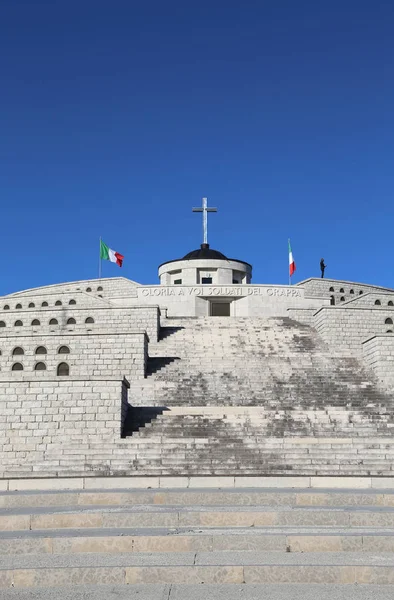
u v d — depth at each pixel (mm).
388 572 10320
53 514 13320
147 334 38781
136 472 22844
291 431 25812
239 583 10336
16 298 56906
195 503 15227
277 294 53969
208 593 9789
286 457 23234
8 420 26203
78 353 34875
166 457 23484
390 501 14859
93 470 23109
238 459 23172
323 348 39031
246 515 13375
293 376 33156
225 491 16703
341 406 29359
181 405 29422
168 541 11852
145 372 34250
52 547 11766
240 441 24562
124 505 15141
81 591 9961
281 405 29438
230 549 11828
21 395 26391
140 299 53812
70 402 26219
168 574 10422
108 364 34406
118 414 26016
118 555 11531
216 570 10422
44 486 18422
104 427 25891
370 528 12930
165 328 43469
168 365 35281
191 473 22453
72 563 10930
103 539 11836
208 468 22641
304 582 10320
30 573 10359
